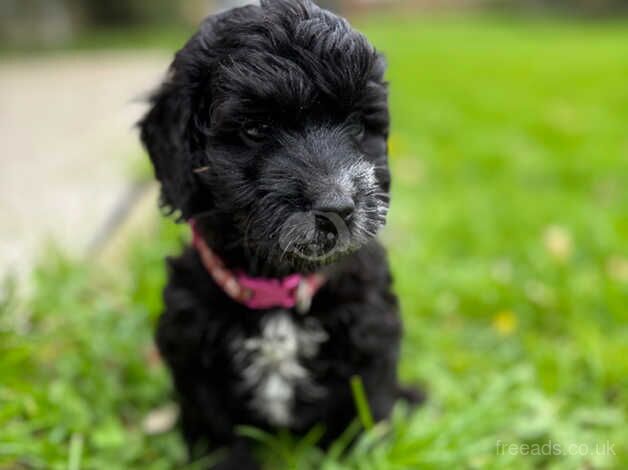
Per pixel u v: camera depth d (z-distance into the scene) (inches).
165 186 16.5
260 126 14.8
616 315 23.8
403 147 43.7
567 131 47.7
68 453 17.2
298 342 17.2
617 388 20.6
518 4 197.0
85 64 87.4
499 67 84.4
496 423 18.9
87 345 21.3
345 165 14.7
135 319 22.6
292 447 18.8
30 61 91.5
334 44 14.5
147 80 70.4
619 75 75.4
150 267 25.6
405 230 31.6
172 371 17.6
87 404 19.5
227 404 17.9
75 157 39.6
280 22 14.7
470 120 52.8
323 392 17.8
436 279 26.5
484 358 22.3
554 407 19.4
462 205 34.1
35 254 26.4
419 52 101.6
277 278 16.5
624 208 33.2
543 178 38.8
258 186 14.8
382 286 17.9
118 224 30.1
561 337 23.5
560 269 26.4
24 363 19.9
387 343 17.7
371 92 15.2
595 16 175.0
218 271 16.6
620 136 46.8
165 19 150.8
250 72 14.4
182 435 18.6
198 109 15.6
